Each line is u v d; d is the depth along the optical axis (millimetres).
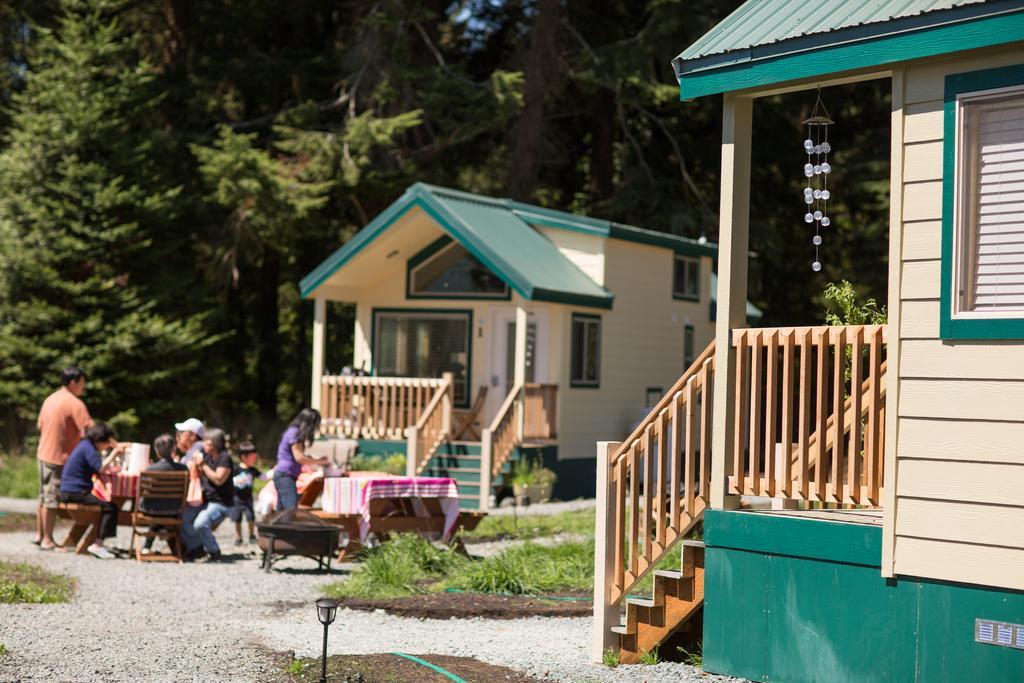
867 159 35188
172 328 27500
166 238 28828
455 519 15508
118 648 9352
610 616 9398
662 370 28703
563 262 25906
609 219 36125
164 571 14188
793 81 8539
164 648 9422
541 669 9031
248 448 17000
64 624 10406
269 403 36594
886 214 35844
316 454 23625
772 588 8539
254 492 22422
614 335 26656
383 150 32062
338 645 9969
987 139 7660
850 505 10109
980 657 7445
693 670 8992
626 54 33156
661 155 38656
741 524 8711
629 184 35656
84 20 28391
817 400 8430
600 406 26203
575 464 25328
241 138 28594
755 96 9000
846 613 8109
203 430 16672
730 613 8766
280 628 10773
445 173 33438
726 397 8914
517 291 23094
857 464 8227
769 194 39125
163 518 14945
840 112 37719
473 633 10711
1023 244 7473
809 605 8312
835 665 8141
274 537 14516
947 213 7699
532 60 33219
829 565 8227
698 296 30594
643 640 9453
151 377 27297
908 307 7871
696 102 36281
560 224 26219
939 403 7680
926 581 7707
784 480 8555
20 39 31938
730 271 8938
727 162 8977
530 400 23828
